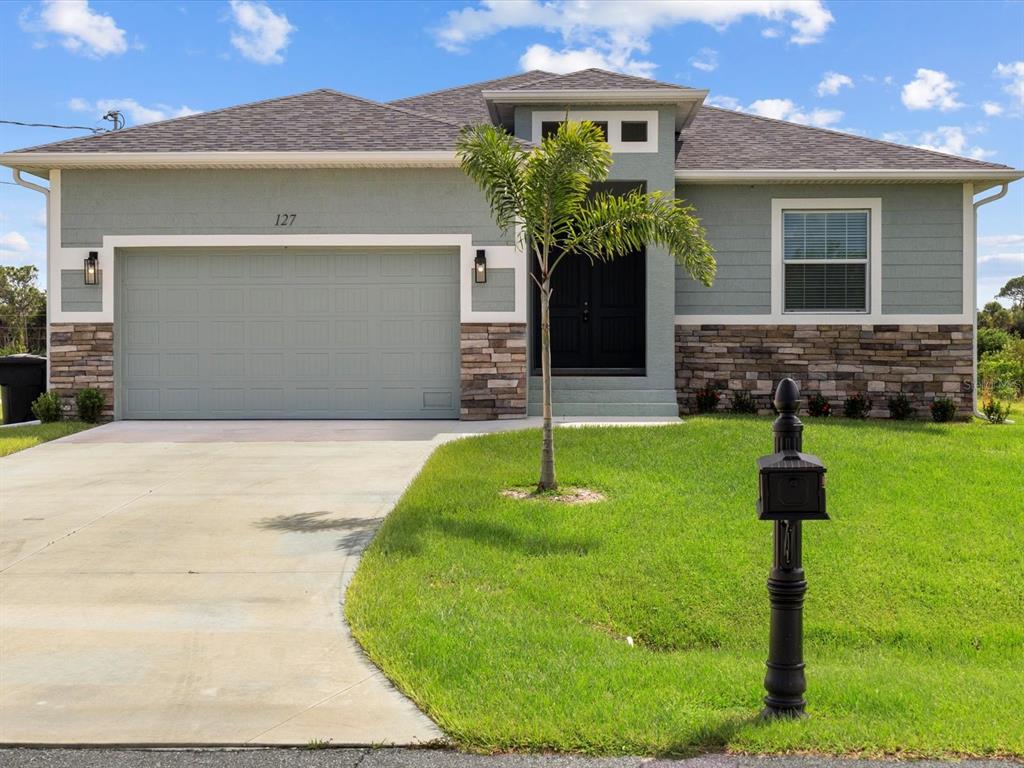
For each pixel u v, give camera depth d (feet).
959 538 24.82
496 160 30.68
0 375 47.29
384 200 45.57
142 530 25.14
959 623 20.48
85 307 45.73
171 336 46.24
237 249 46.01
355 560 22.43
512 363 45.78
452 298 46.16
